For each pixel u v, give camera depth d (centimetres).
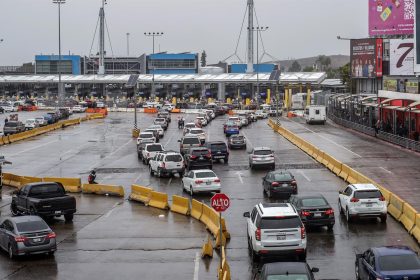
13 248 2547
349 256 2477
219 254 2586
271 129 9181
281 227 2316
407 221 2944
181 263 2472
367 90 11350
